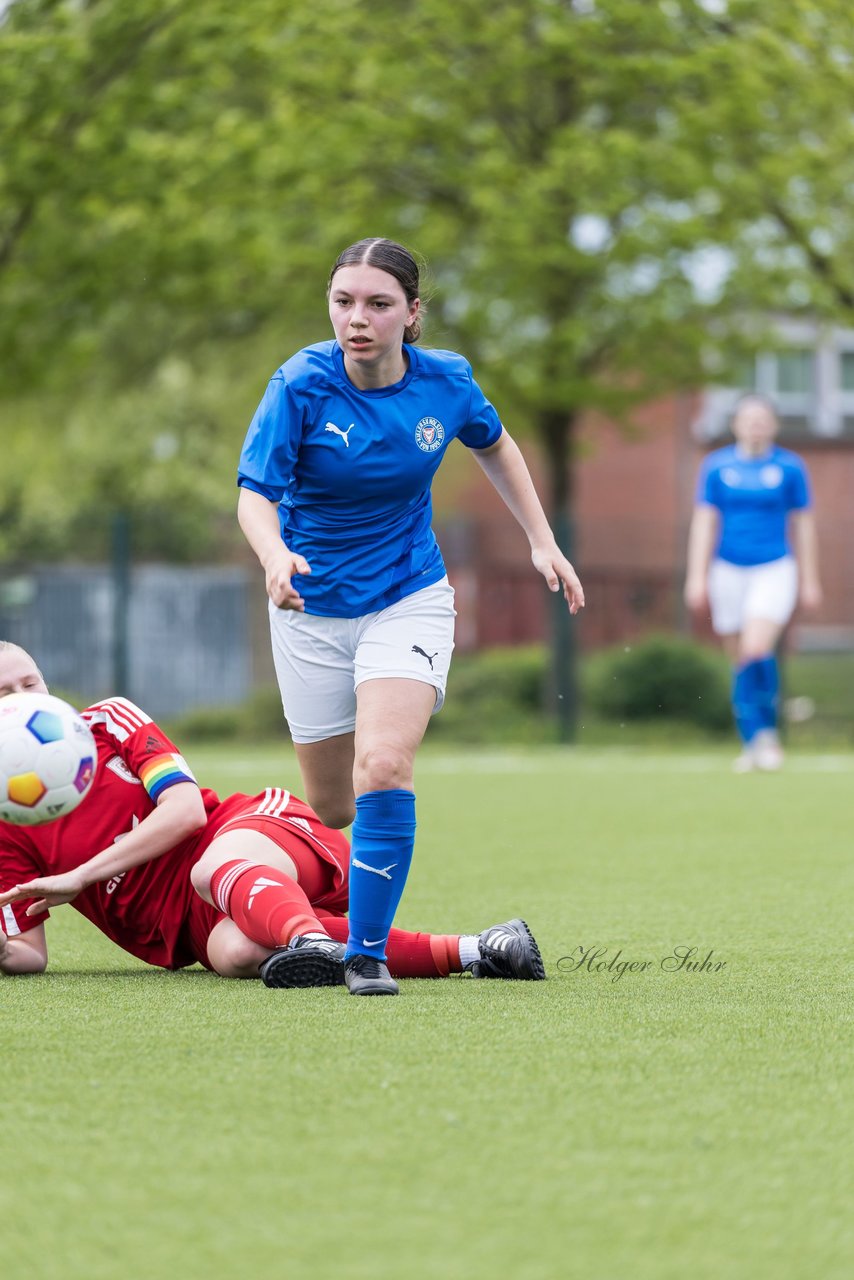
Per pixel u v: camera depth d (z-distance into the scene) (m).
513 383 55.75
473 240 55.38
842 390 99.50
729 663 54.94
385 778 12.15
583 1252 6.55
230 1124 8.27
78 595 57.88
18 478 79.50
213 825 13.51
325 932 12.72
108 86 49.50
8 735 12.17
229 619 57.06
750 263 54.72
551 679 52.72
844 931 15.52
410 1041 10.18
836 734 51.66
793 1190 7.28
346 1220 6.91
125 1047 10.01
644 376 57.62
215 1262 6.47
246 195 52.81
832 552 64.94
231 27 48.59
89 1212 7.02
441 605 13.05
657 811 28.36
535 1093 8.88
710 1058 9.73
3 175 47.78
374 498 12.83
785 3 50.62
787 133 52.75
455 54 53.25
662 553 69.69
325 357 12.71
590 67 51.38
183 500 80.62
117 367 67.12
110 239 52.66
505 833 24.95
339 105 52.72
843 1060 9.71
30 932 13.21
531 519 13.72
